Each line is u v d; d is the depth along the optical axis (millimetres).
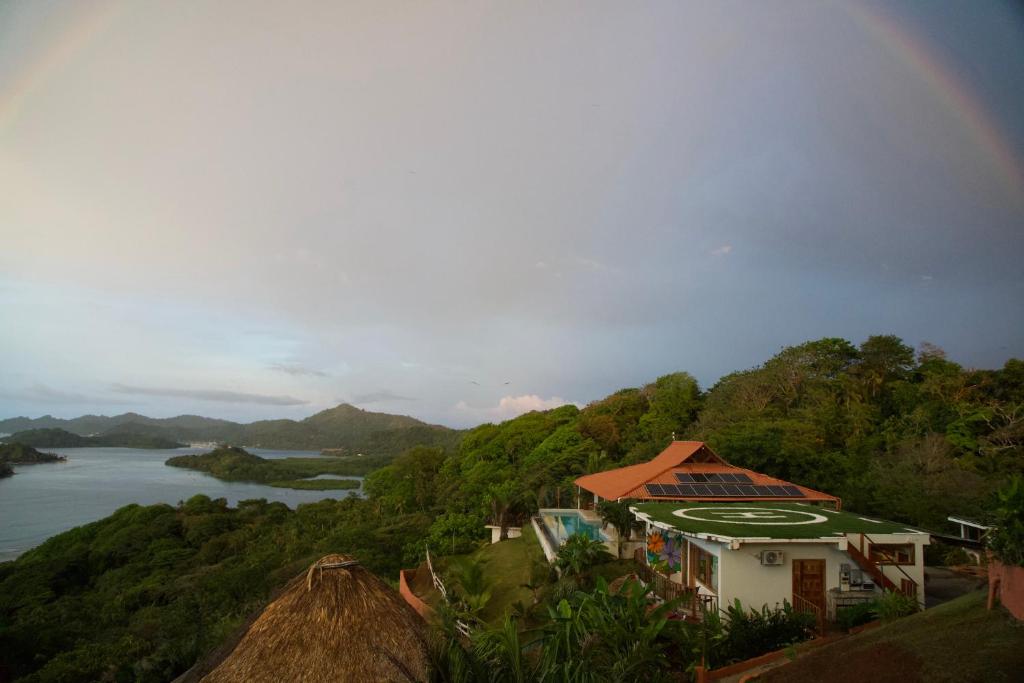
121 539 66312
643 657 10211
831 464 33688
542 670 7891
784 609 14445
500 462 62500
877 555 16812
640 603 12172
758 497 24438
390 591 6973
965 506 25609
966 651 8836
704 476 26516
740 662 12258
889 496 28172
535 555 28594
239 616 31547
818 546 16344
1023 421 37125
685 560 19031
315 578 6566
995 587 9922
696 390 61969
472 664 6941
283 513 81438
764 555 15961
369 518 66750
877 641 10492
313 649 6004
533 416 72438
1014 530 9281
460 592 25031
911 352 53125
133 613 42500
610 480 29891
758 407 49188
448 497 60812
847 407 47094
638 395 66750
